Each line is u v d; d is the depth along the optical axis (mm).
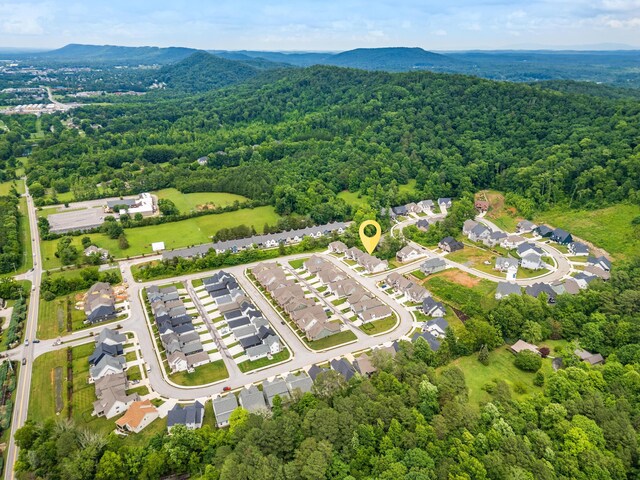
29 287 151375
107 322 131750
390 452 78375
